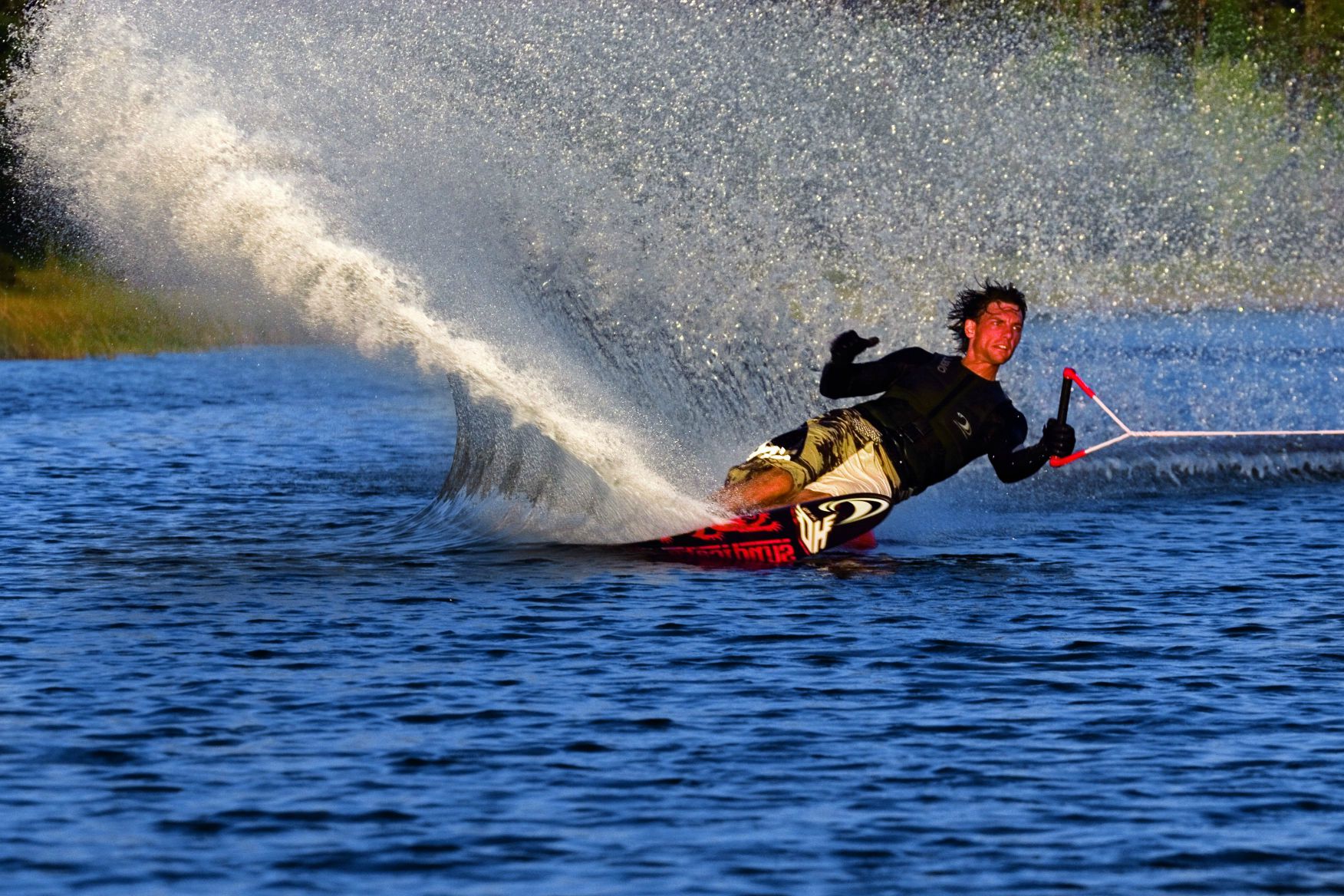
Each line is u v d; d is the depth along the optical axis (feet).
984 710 77.92
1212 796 66.54
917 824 63.67
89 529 134.10
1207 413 194.80
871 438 120.16
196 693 80.79
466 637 92.79
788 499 119.96
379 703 79.10
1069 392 120.88
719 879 58.70
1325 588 107.45
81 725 75.56
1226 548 124.26
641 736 74.02
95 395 281.54
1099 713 77.46
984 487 156.25
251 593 105.81
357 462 186.29
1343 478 166.09
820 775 68.90
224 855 60.70
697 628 94.89
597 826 63.41
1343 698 79.92
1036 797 66.44
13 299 372.58
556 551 121.39
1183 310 243.81
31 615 98.99
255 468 179.42
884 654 88.53
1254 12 379.35
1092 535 130.93
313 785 67.72
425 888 57.98
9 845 61.57
